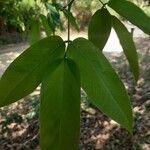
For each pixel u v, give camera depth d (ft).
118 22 0.78
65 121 0.52
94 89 0.54
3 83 0.56
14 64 0.57
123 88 0.54
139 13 0.69
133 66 0.77
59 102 0.52
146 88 7.91
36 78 0.57
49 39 0.58
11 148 6.39
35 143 6.42
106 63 0.56
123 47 0.77
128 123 0.52
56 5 1.23
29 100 7.66
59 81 0.54
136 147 5.77
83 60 0.56
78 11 14.88
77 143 0.51
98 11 0.80
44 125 0.51
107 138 6.23
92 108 6.89
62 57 0.57
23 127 6.83
